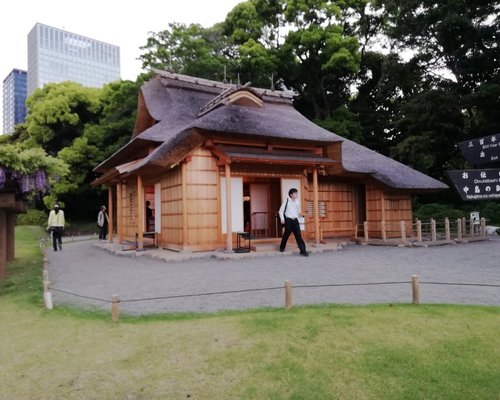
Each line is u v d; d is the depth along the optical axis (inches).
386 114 1218.0
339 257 435.8
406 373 143.9
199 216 478.9
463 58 861.8
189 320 199.3
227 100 538.3
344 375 143.1
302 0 1085.8
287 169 547.8
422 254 452.1
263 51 1083.3
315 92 1284.4
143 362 155.3
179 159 463.2
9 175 315.9
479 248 498.3
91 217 1364.4
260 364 151.7
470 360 152.9
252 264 390.3
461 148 249.4
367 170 599.2
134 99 1099.3
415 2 873.5
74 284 315.3
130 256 496.1
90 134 1151.6
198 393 133.6
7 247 471.5
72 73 3722.9
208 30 1206.9
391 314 201.8
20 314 223.9
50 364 156.3
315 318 196.1
